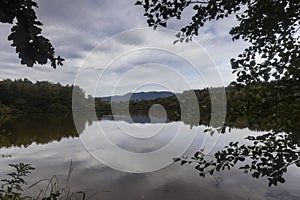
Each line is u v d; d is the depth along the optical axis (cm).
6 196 154
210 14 144
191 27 153
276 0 126
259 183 564
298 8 122
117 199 502
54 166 805
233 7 139
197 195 514
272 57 130
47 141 1496
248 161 723
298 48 125
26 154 1051
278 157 126
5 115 4088
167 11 146
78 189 559
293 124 123
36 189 507
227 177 610
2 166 778
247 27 141
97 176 663
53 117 4266
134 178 627
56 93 5138
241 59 140
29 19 109
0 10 103
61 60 121
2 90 4291
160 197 512
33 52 115
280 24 132
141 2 150
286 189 518
